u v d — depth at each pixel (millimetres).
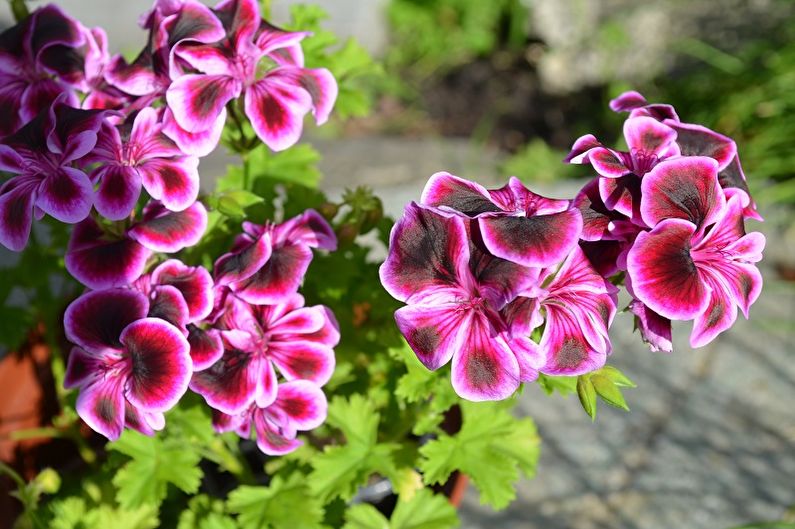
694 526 668
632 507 679
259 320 466
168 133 450
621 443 720
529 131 1127
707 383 768
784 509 676
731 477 697
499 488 521
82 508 559
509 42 1229
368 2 1194
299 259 469
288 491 521
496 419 539
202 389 455
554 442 719
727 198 427
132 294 447
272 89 468
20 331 570
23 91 498
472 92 1179
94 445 624
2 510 567
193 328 457
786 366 785
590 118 1141
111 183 442
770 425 736
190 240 459
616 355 787
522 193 423
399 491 524
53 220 569
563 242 399
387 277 412
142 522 555
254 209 564
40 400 606
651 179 407
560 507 680
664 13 1138
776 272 870
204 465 596
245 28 457
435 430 550
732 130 1020
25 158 444
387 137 1097
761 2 1099
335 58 594
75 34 496
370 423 536
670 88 1098
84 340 450
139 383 441
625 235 417
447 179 419
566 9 1175
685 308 405
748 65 1062
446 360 417
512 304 408
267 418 472
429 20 1217
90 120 442
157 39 468
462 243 406
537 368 415
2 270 580
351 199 535
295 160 590
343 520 543
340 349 562
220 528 519
